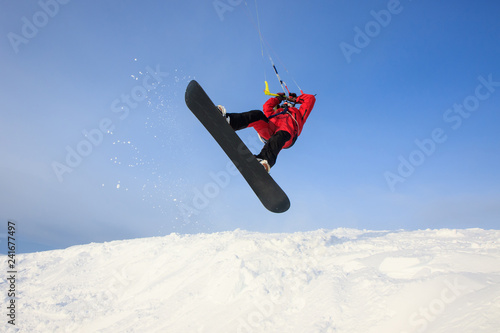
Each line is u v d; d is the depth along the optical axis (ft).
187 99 9.50
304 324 8.98
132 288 16.55
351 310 8.75
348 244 14.17
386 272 10.27
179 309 12.17
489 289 7.22
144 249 20.81
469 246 11.58
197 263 15.92
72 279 19.24
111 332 11.93
